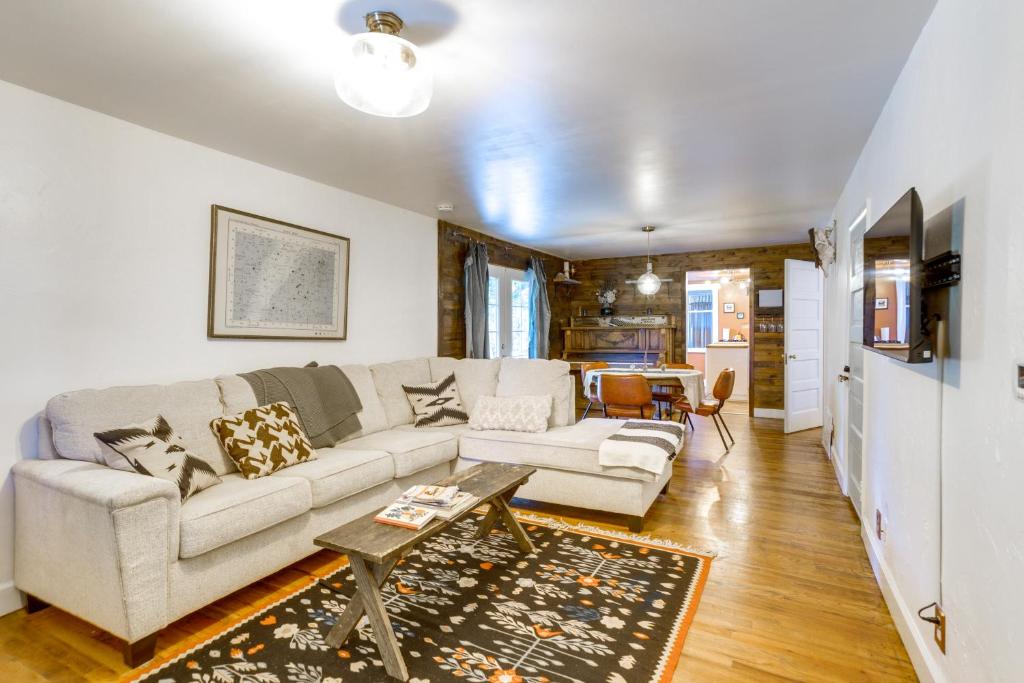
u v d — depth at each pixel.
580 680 1.75
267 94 2.37
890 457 2.27
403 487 3.22
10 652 1.94
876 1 1.71
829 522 3.18
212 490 2.30
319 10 1.73
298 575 2.55
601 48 2.00
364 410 3.60
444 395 4.04
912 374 1.93
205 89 2.32
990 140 1.29
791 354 5.78
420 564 2.62
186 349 2.94
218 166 3.12
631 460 3.04
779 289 6.79
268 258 3.39
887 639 2.00
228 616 2.17
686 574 2.50
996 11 1.26
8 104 2.24
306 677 1.78
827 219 5.07
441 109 2.55
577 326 7.64
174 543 1.96
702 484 3.96
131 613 1.81
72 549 1.95
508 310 6.39
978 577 1.33
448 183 3.85
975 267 1.37
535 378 3.96
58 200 2.40
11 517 2.24
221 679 1.77
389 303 4.47
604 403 4.88
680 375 5.16
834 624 2.09
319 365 3.80
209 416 2.71
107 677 1.79
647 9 1.75
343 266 3.97
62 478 1.99
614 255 7.54
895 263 1.81
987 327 1.29
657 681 1.75
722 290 10.38
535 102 2.48
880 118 2.63
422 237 4.88
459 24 1.83
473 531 3.06
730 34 1.90
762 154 3.22
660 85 2.31
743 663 1.85
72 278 2.45
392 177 3.70
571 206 4.57
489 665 1.83
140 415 2.44
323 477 2.61
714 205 4.52
